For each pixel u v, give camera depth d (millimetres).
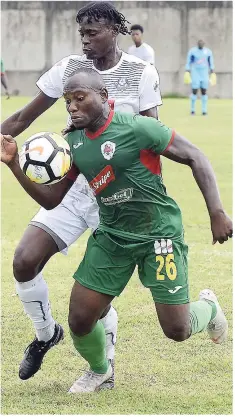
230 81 60594
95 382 9883
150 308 13047
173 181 24625
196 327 9750
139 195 9031
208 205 8883
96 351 9641
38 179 8922
